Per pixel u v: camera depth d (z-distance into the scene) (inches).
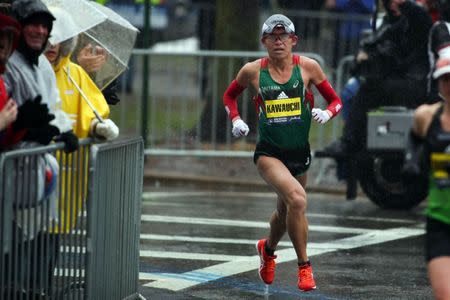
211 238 1409.9
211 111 2091.5
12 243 749.9
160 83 2153.1
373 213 1670.8
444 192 774.5
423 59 1644.9
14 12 818.8
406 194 1686.8
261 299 1067.3
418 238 1440.7
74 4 975.6
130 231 959.6
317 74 1078.4
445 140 771.4
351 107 1676.9
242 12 2354.8
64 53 948.6
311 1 2874.0
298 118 1063.6
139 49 2096.5
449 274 761.6
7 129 772.6
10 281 748.6
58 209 818.2
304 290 1036.5
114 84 1192.2
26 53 823.1
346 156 1684.3
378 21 1865.2
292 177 1043.9
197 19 2859.3
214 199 1802.4
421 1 1642.5
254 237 1424.7
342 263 1256.8
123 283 947.3
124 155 924.0
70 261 838.5
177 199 1788.9
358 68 1681.8
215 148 2091.5
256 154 1071.0
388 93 1651.1
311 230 1491.1
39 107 779.4
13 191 746.2
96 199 853.2
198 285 1128.2
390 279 1170.6
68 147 812.6
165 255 1290.6
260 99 1068.5
